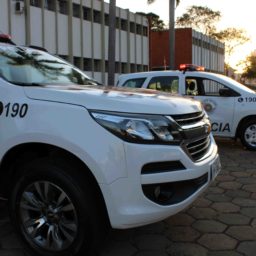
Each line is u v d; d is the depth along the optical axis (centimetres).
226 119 916
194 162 370
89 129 336
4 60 429
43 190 360
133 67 4134
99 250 379
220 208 512
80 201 339
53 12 2891
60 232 361
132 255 386
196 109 399
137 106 346
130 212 334
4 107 373
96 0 3416
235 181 641
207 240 418
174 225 456
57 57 525
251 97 906
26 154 381
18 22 2561
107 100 346
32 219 374
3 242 412
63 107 349
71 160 351
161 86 980
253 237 425
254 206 520
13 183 379
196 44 5597
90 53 3356
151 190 345
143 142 337
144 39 4325
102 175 330
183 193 364
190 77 955
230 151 910
